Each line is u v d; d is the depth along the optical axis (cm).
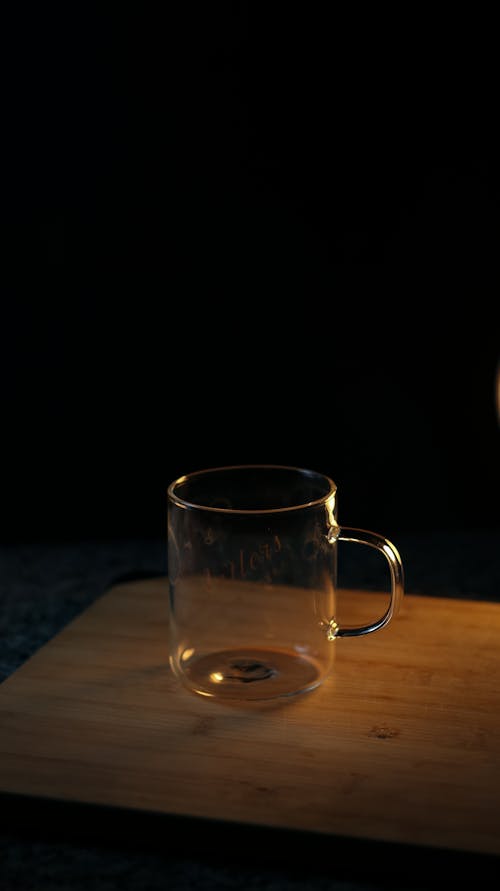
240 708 70
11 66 109
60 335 116
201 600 73
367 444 119
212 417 118
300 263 115
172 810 62
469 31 110
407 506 120
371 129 112
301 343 117
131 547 111
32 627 90
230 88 111
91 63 110
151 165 112
